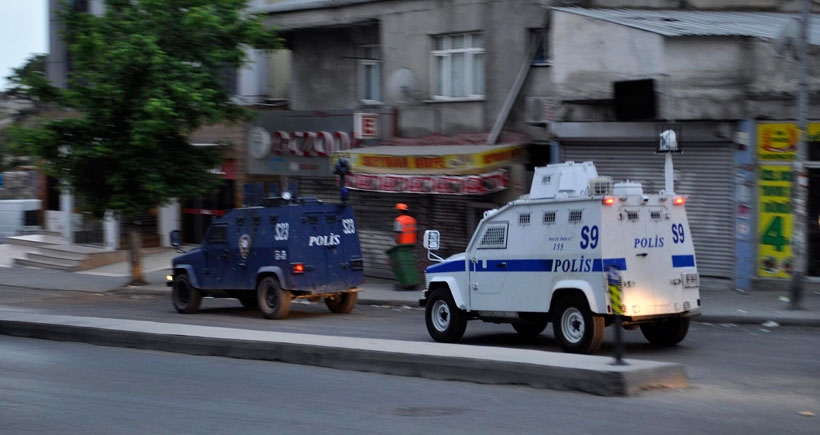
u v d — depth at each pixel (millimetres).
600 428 9477
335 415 10562
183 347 16016
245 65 29484
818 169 20719
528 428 9586
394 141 28219
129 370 14258
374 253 29078
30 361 15406
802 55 18312
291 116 31344
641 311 14102
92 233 39125
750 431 9242
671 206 14664
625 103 21312
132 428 10164
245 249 21844
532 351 13141
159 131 26859
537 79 24922
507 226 15453
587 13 22688
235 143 34094
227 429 9992
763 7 26047
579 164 15164
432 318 16594
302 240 21094
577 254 14234
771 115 20688
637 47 21234
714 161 21703
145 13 27484
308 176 30875
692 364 13492
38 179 42312
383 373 13273
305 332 18438
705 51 20688
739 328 17578
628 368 11336
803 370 12938
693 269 14812
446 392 11719
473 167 23984
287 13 30797
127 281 32406
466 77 26781
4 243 44188
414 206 27453
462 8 26328
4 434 10000
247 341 15125
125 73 27062
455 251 26422
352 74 30734
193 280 22953
